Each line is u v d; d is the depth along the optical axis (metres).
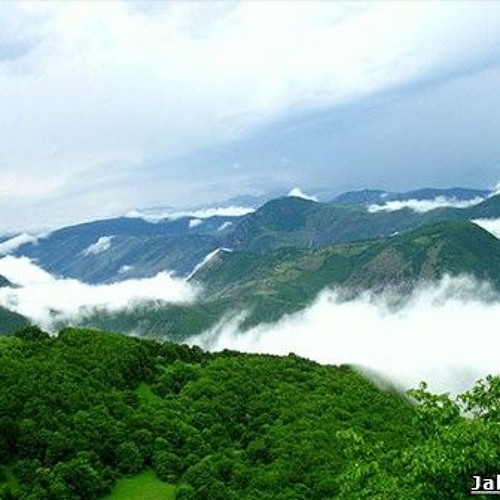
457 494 29.56
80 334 126.38
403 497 30.03
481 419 31.81
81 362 115.50
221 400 117.38
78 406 102.06
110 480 92.69
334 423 111.62
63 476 88.19
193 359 140.50
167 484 93.81
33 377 104.56
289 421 112.62
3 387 101.69
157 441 100.75
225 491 90.12
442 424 33.19
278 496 89.06
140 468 96.94
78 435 96.06
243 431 110.75
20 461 91.19
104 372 114.56
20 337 124.44
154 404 111.38
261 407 117.19
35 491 85.56
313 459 98.69
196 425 109.31
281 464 97.19
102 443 97.44
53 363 111.00
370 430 111.94
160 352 135.50
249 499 88.12
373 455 35.81
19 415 97.69
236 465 97.62
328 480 91.62
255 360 140.25
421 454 30.28
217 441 106.44
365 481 34.38
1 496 85.06
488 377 34.41
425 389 35.38
